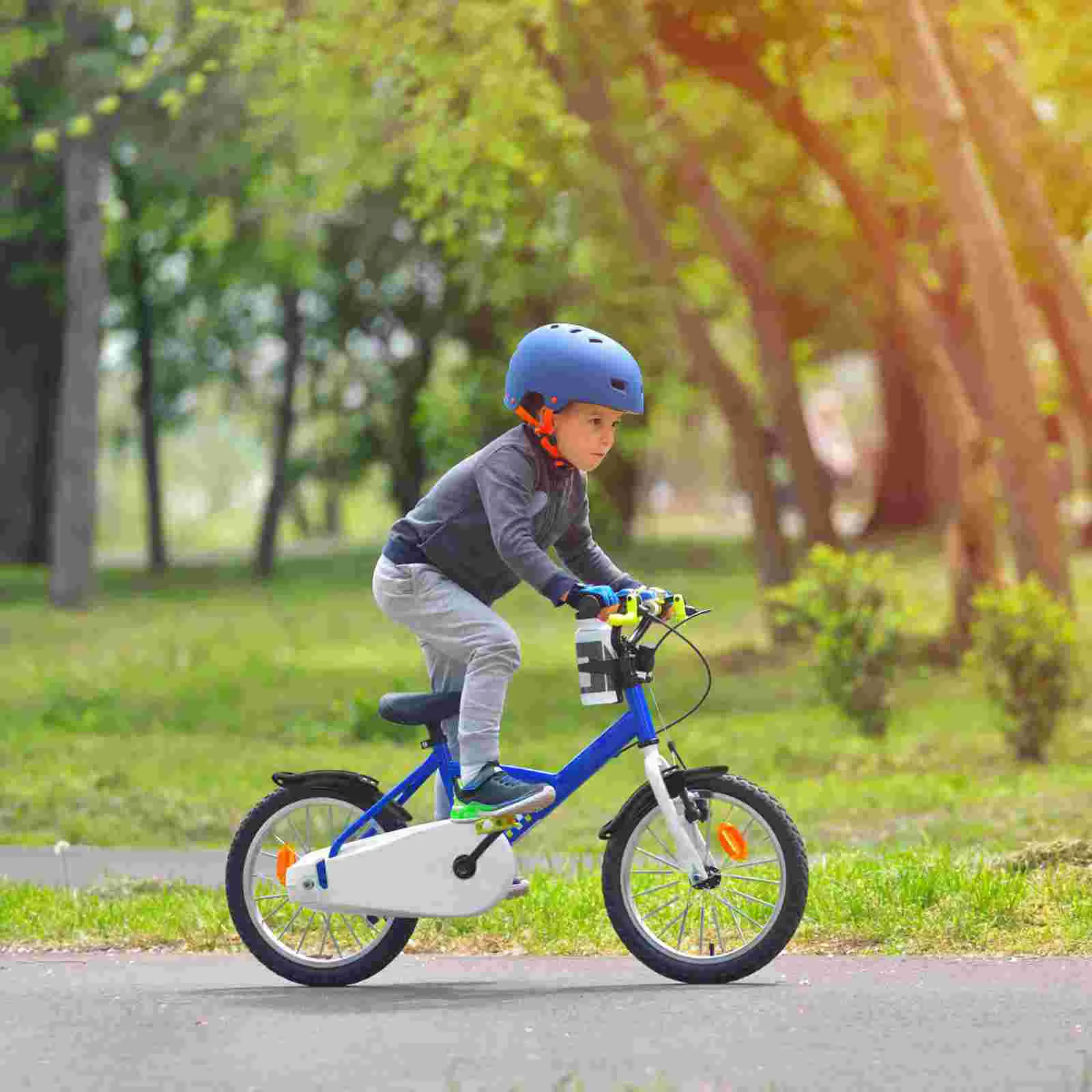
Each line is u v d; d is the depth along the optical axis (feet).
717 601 125.49
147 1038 21.71
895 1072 19.48
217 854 40.55
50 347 167.22
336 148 82.79
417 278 160.86
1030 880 30.68
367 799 25.14
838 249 114.21
